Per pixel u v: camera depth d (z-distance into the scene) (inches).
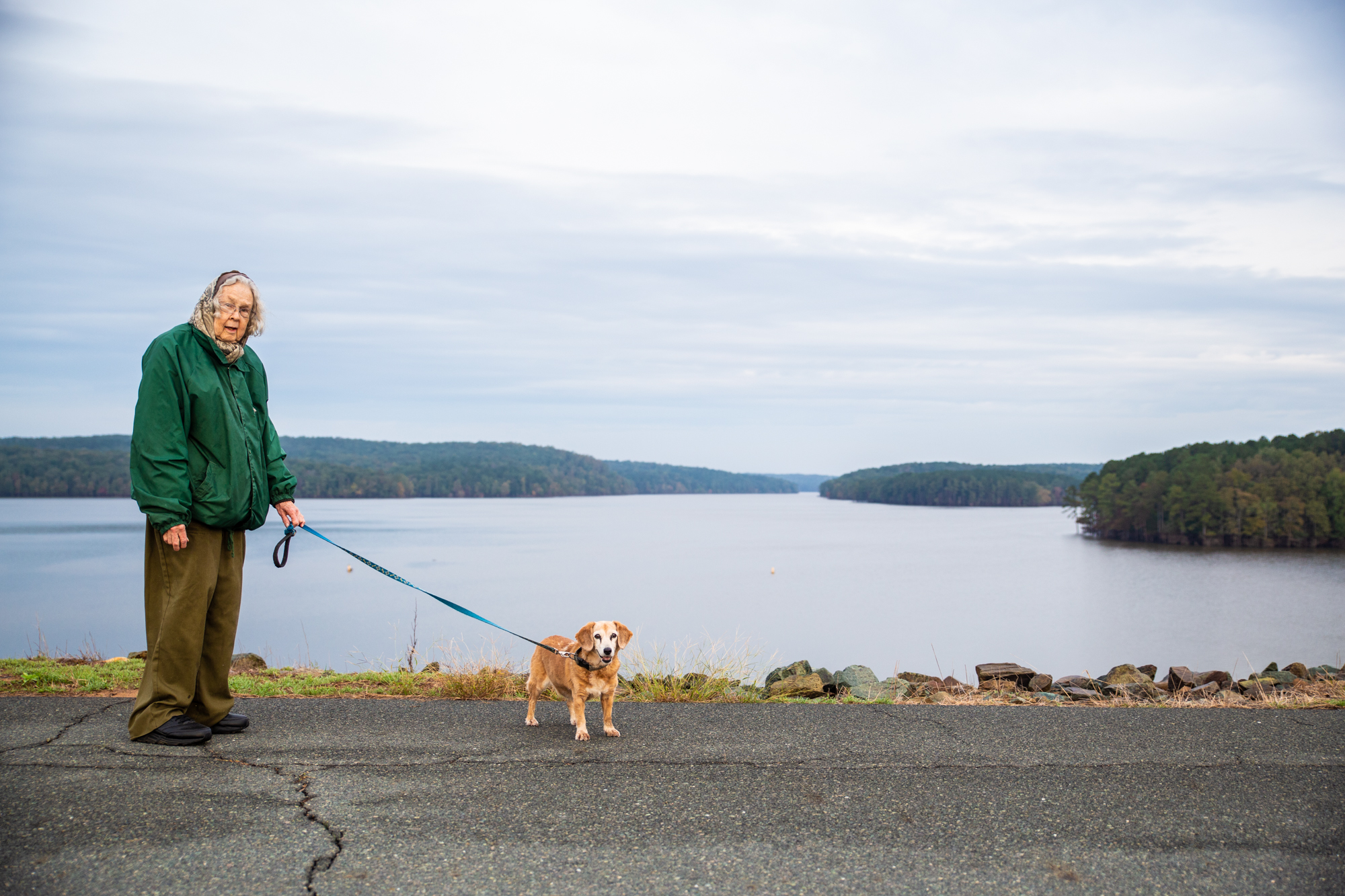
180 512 160.4
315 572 2859.3
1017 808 137.7
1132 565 3319.4
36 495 7465.6
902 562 3380.9
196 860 112.7
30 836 118.7
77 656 295.0
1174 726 189.6
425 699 218.8
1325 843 125.3
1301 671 370.0
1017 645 1619.1
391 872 110.6
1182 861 118.5
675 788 145.2
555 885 108.0
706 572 2827.3
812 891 107.7
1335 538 4133.9
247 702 206.2
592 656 179.0
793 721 195.3
